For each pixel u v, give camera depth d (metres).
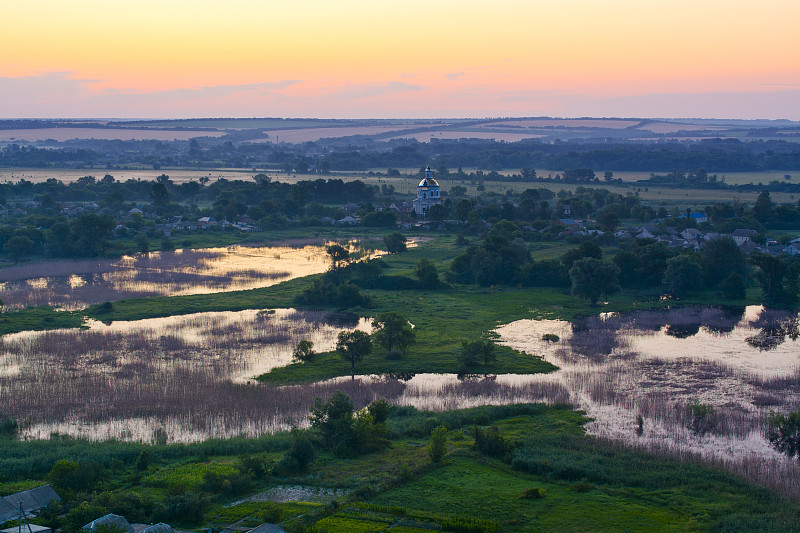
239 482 75.25
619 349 129.50
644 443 88.44
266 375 113.56
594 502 72.94
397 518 69.25
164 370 114.31
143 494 73.31
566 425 94.75
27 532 62.28
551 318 153.12
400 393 107.00
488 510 71.38
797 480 77.25
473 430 90.19
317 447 88.19
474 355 119.69
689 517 69.06
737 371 116.19
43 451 82.25
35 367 114.56
